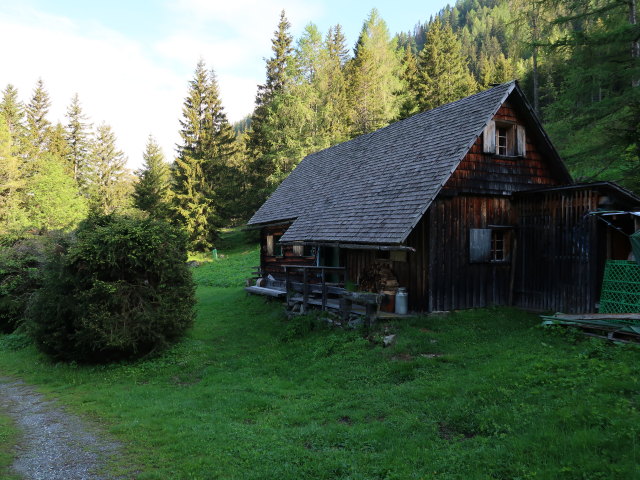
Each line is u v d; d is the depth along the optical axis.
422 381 8.02
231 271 31.33
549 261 12.55
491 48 89.62
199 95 45.19
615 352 7.57
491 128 13.16
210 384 9.73
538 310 12.58
